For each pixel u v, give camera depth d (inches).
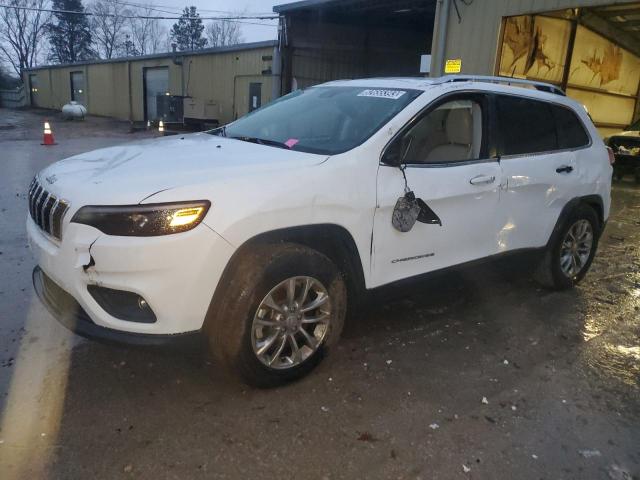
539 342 155.6
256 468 98.3
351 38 812.6
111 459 98.8
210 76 1030.4
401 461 102.1
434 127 148.3
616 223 337.7
